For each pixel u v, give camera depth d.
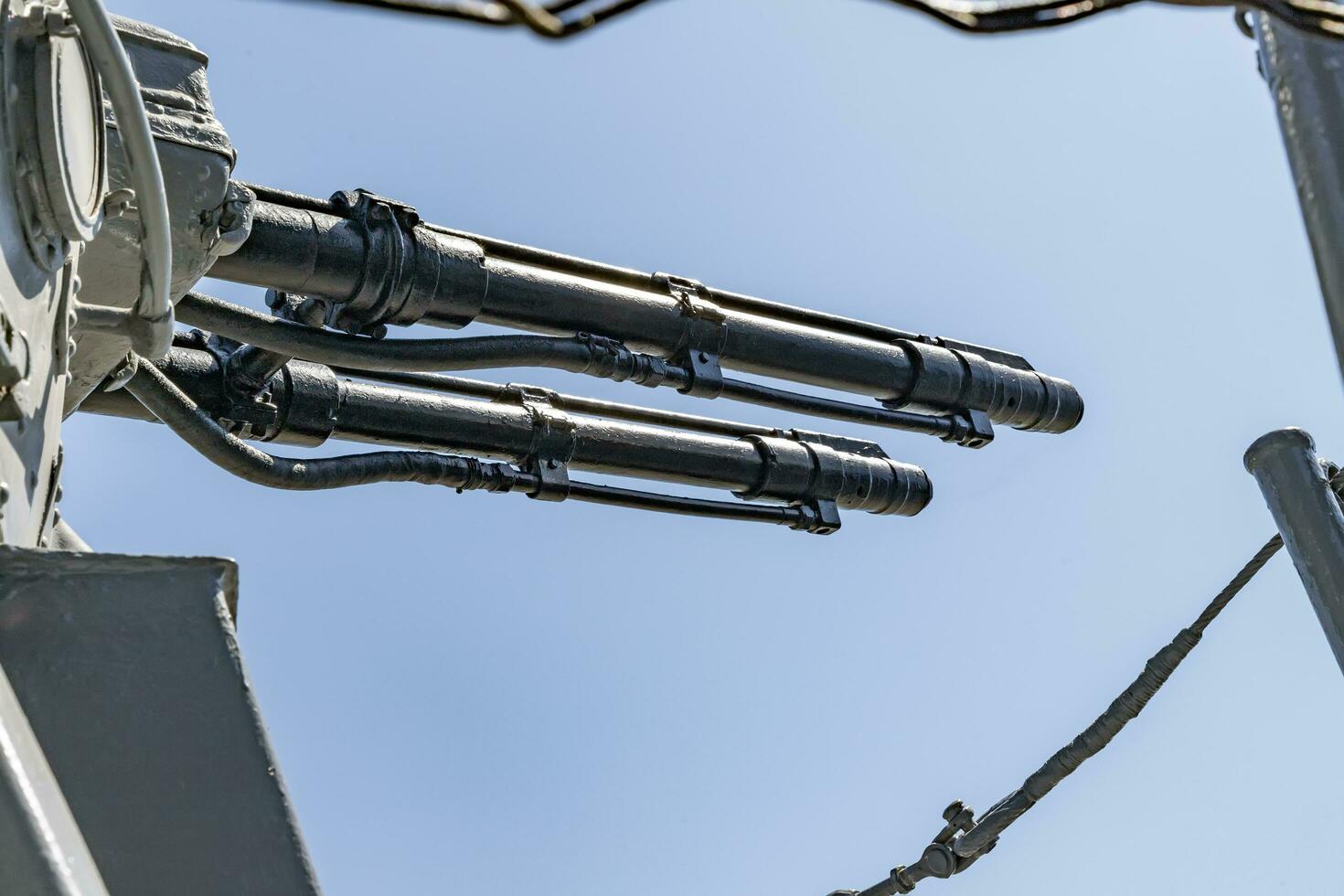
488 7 2.48
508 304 7.38
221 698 3.44
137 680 3.40
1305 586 6.16
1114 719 8.73
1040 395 9.31
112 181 5.49
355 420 7.69
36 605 3.41
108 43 3.88
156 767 3.34
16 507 4.04
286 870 3.34
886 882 9.62
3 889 2.89
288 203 6.82
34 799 2.96
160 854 3.27
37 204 3.98
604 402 8.69
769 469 9.17
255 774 3.40
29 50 3.96
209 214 5.80
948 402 9.04
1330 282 3.92
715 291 8.20
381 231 6.92
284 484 6.89
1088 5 2.83
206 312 6.54
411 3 2.46
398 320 7.09
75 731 3.32
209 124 5.88
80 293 5.52
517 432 8.26
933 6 2.80
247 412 7.30
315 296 6.92
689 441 8.91
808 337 8.46
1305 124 3.95
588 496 8.48
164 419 6.46
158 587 3.52
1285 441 6.23
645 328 7.88
